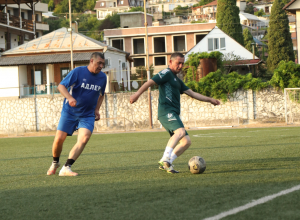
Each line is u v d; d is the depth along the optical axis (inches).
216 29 2748.5
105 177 350.9
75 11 7229.3
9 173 427.8
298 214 195.6
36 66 2066.9
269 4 7618.1
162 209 219.1
